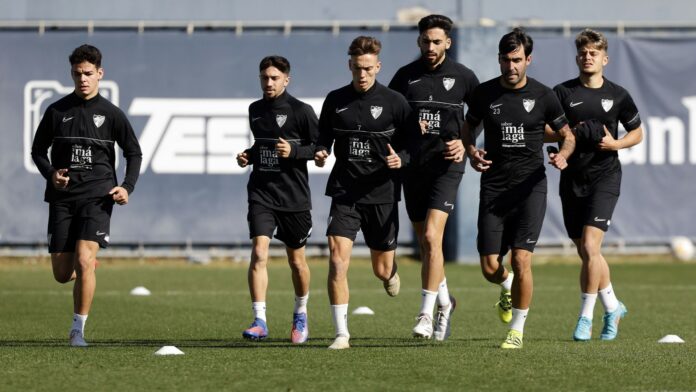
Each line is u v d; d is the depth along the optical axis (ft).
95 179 111.45
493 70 234.38
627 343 114.62
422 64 121.29
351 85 110.83
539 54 233.55
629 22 243.19
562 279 205.98
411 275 211.41
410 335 125.08
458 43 233.14
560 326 138.31
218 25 230.68
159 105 229.66
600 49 119.96
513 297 107.55
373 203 110.83
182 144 230.27
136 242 230.27
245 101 231.09
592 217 119.03
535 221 107.24
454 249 237.04
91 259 110.93
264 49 231.50
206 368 92.84
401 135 110.73
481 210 109.70
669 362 96.78
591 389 83.76
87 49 111.14
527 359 98.22
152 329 131.44
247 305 160.56
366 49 108.27
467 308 158.20
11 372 90.58
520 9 247.70
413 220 123.85
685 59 236.22
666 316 150.41
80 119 111.04
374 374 89.86
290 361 96.89
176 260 233.35
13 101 227.40
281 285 191.93
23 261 228.63
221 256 231.91
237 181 231.30
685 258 233.76
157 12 243.19
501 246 110.83
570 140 110.11
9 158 227.20
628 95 120.88
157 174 230.07
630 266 232.53
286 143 111.55
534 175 108.17
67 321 139.95
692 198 236.63
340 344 106.63
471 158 107.24
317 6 244.83
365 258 240.53
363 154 109.91
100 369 92.22
